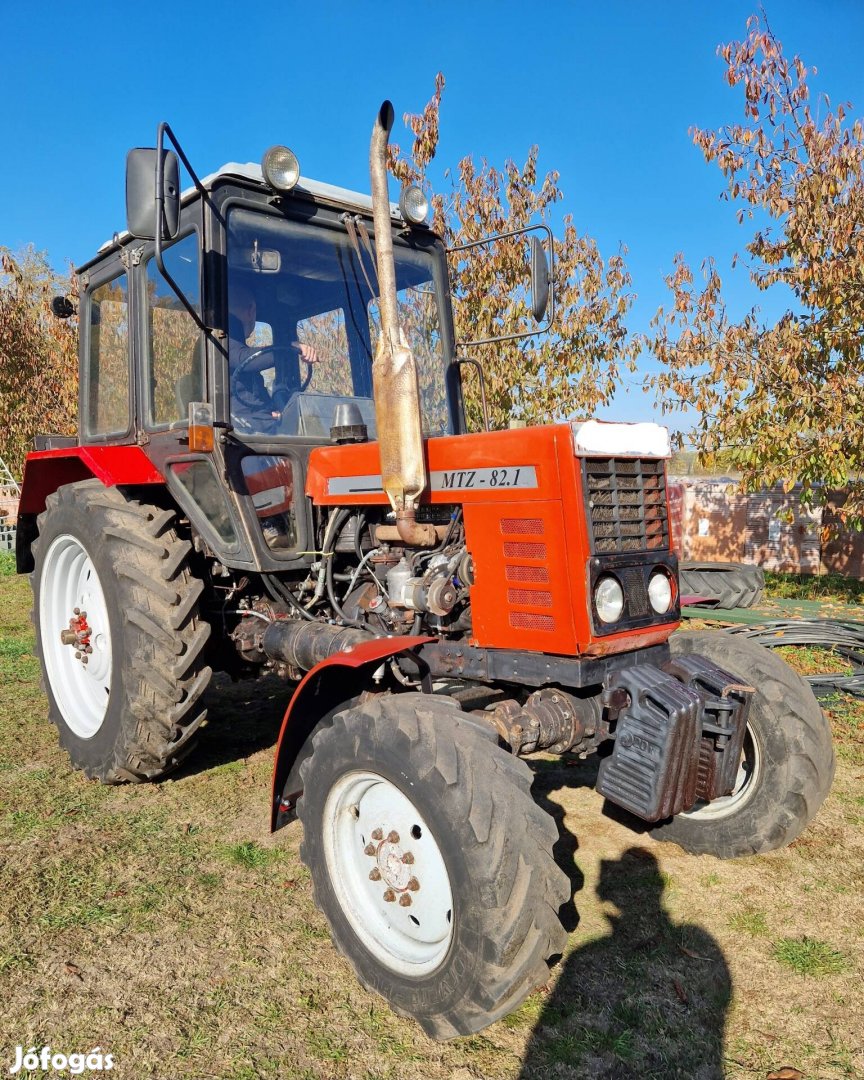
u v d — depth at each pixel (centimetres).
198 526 368
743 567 550
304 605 370
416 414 285
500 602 279
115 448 402
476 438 283
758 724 303
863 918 275
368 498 329
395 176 759
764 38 745
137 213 276
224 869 309
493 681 305
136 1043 217
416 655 305
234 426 348
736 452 780
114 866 310
